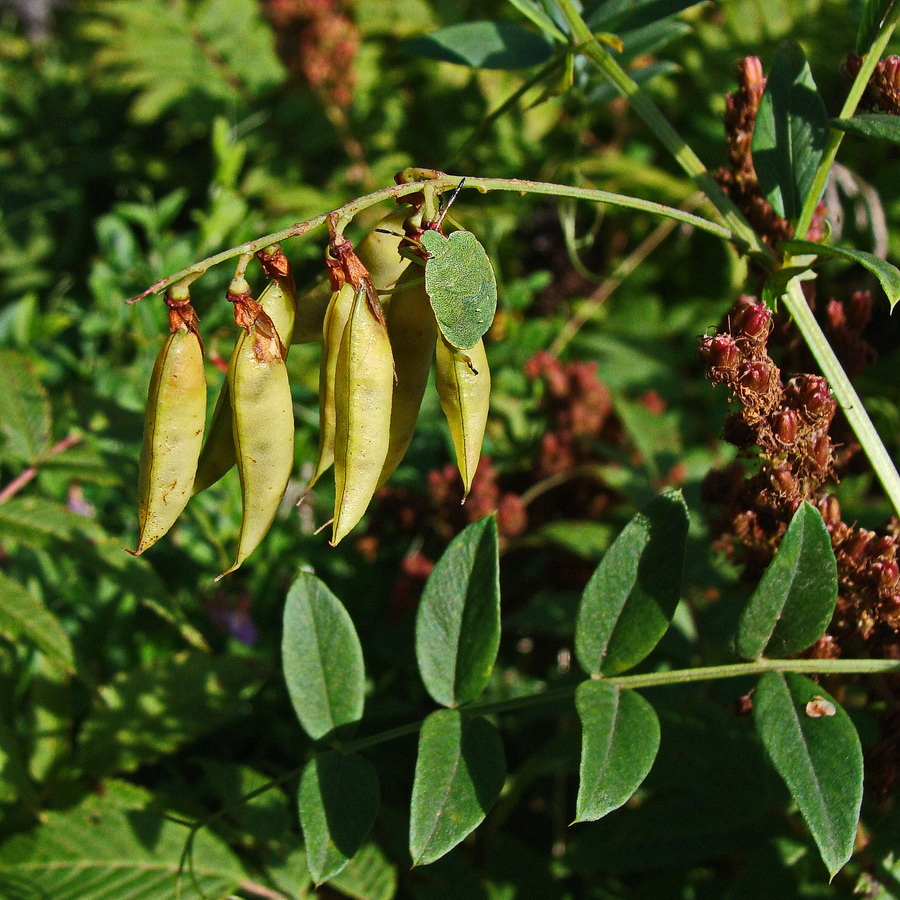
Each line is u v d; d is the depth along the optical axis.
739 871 0.34
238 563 0.27
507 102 0.33
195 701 0.36
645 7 0.33
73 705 0.40
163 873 0.33
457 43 0.34
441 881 0.35
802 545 0.29
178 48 0.73
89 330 0.47
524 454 0.45
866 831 0.33
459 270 0.27
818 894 0.33
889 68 0.30
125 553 0.35
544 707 0.36
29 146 0.85
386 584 0.45
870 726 0.33
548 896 0.35
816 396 0.30
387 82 0.65
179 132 0.73
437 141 0.63
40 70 0.95
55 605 0.41
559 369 0.47
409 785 0.38
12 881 0.33
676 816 0.34
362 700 0.31
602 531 0.40
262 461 0.27
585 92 0.35
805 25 0.61
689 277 0.61
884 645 0.31
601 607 0.29
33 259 0.79
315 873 0.29
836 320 0.33
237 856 0.34
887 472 0.30
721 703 0.35
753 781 0.33
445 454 0.46
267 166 0.67
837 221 0.35
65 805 0.34
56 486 0.43
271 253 0.27
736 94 0.33
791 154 0.30
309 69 0.60
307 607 0.31
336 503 0.27
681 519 0.29
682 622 0.37
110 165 0.79
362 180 0.63
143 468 0.27
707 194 0.30
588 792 0.28
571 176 0.58
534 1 0.33
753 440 0.30
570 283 0.60
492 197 0.60
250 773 0.35
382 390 0.27
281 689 0.41
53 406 0.39
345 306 0.27
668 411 0.54
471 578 0.30
